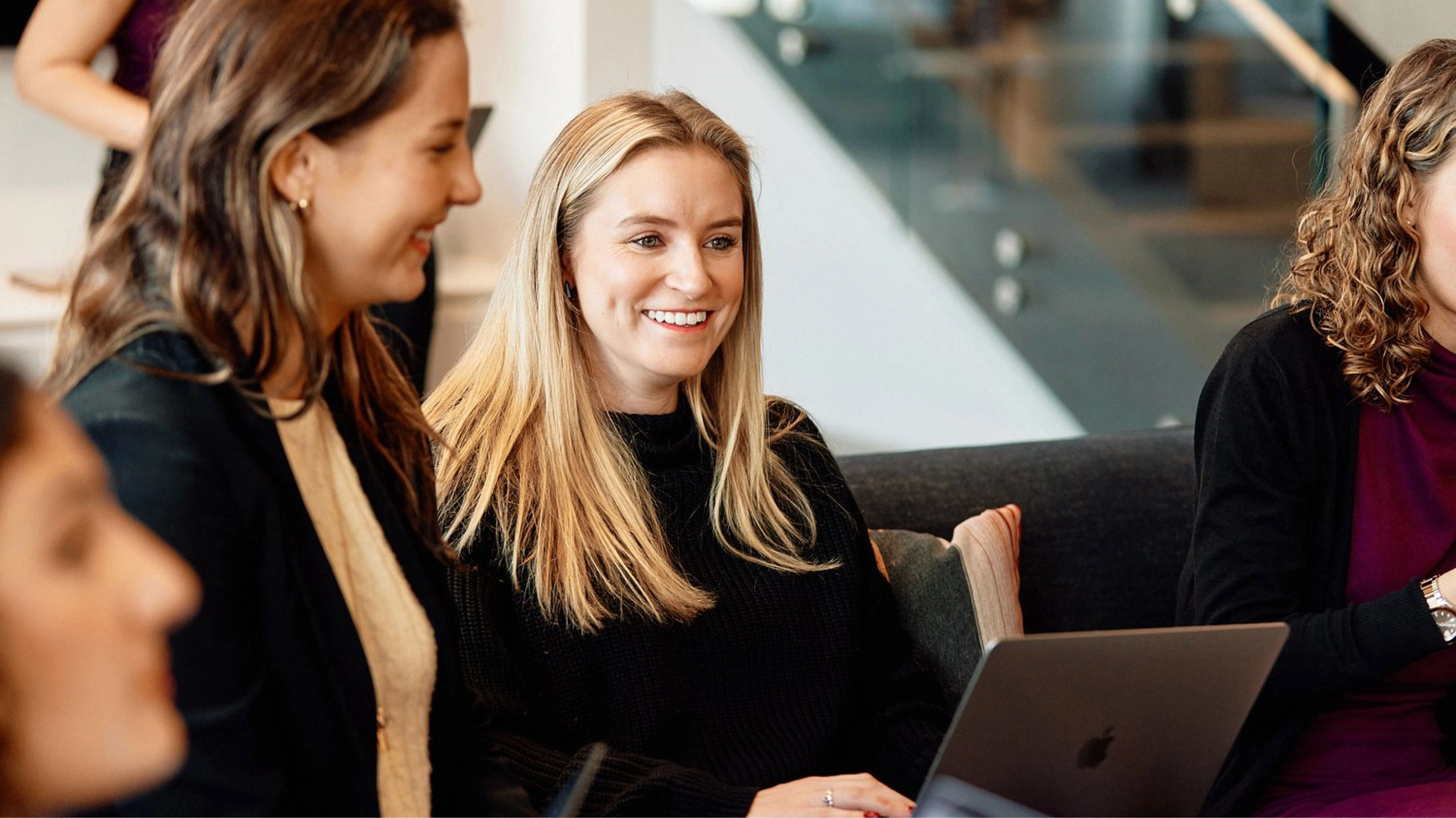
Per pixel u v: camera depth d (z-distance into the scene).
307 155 1.17
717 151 1.86
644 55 3.73
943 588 2.08
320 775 1.22
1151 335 4.81
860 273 5.80
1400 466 1.83
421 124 1.19
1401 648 1.69
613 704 1.74
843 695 1.87
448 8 1.21
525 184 3.84
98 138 2.82
